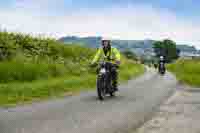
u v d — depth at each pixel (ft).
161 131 24.63
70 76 77.87
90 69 89.66
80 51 115.75
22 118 28.71
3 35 90.79
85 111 32.73
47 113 31.42
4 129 24.21
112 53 44.47
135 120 28.63
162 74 126.93
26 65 70.33
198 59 215.10
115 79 44.86
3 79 61.52
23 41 93.86
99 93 41.81
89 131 23.93
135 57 386.32
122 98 43.83
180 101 42.11
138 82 75.36
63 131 23.73
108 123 26.91
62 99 42.24
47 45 101.71
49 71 74.95
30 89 50.26
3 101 39.50
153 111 33.81
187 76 98.63
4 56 78.33
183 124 27.37
